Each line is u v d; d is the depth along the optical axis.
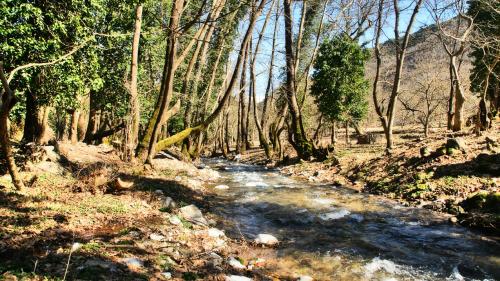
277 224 9.81
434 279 6.30
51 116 28.70
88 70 13.86
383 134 33.44
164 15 21.64
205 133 45.00
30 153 12.38
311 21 31.39
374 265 6.89
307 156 24.05
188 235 7.55
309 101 40.50
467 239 8.45
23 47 11.22
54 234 6.39
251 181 17.75
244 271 6.08
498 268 6.78
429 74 27.83
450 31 23.12
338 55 27.30
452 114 24.41
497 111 24.00
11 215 7.13
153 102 26.67
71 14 12.30
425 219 10.21
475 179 11.74
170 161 19.45
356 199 13.08
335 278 6.27
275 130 29.39
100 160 16.08
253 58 30.16
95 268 4.87
